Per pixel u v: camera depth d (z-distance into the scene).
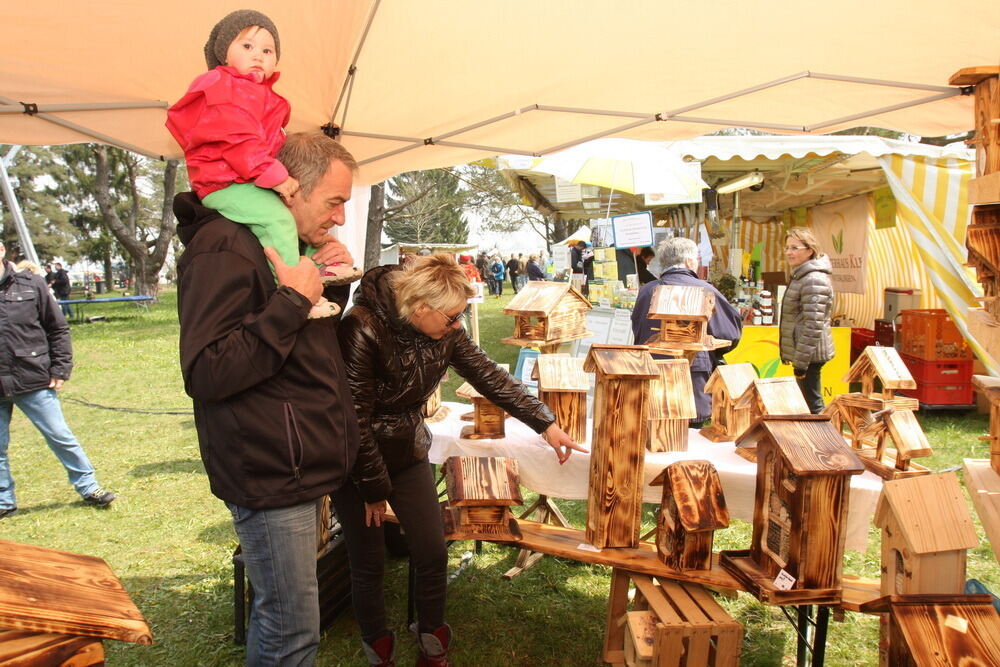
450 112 3.45
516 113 3.44
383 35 2.65
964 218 5.01
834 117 3.44
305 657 1.54
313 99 3.23
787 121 3.55
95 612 0.87
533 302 3.12
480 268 27.84
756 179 6.19
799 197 8.17
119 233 21.73
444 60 2.86
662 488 2.39
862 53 2.63
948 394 6.14
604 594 3.04
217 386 1.31
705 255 6.66
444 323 1.94
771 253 9.91
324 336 1.50
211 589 3.17
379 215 11.68
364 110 3.41
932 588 1.69
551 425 2.39
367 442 1.91
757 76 2.95
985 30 2.35
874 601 1.72
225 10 2.24
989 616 1.57
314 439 1.44
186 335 1.34
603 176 5.29
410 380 2.03
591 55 2.79
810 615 2.33
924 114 3.23
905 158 5.23
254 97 1.38
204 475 4.98
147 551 3.63
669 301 3.12
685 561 2.12
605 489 2.26
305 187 1.45
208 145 1.37
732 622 1.95
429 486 2.21
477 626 2.79
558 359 2.73
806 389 4.99
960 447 5.17
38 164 36.16
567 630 2.76
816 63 2.77
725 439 2.66
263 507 1.42
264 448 1.40
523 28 2.56
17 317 3.97
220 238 1.37
